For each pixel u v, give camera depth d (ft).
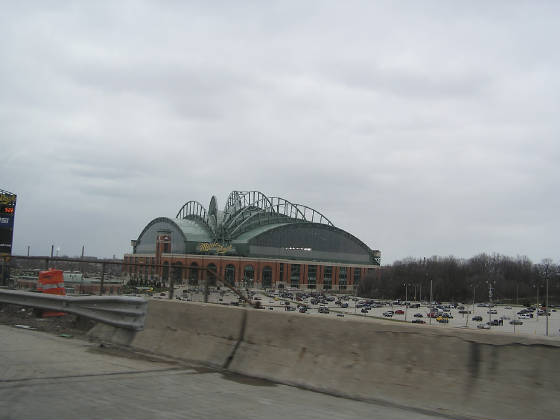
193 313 38.81
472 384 24.20
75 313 47.83
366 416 23.54
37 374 30.68
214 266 524.11
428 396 25.03
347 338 29.48
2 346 40.14
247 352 33.83
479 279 571.28
